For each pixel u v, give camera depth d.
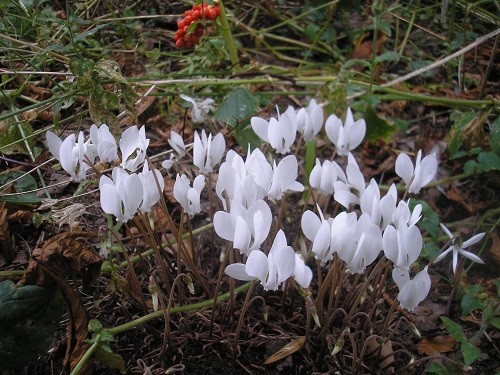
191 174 0.41
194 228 0.38
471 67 0.51
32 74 0.41
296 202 0.41
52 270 0.27
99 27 0.38
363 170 0.45
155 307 0.28
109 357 0.28
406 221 0.27
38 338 0.27
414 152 0.46
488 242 0.39
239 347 0.30
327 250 0.26
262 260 0.25
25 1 0.39
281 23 0.54
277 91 0.48
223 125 0.45
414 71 0.45
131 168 0.29
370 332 0.30
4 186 0.34
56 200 0.34
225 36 0.45
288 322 0.32
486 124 0.46
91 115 0.37
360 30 0.52
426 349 0.32
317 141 0.46
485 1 0.50
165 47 0.51
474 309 0.32
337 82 0.43
